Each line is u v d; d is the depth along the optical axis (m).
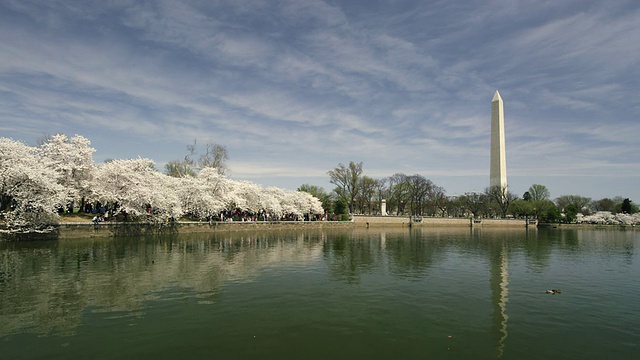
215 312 17.50
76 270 26.09
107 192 48.34
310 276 25.70
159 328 15.35
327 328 15.65
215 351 13.27
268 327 15.67
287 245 44.62
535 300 20.41
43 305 18.11
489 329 15.79
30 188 38.88
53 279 23.31
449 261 34.00
